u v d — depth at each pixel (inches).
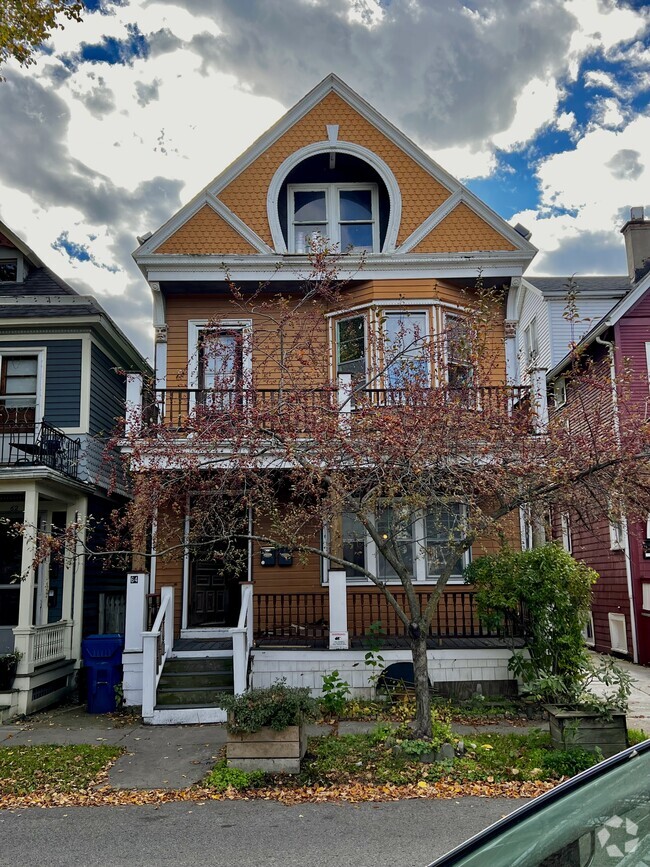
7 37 346.3
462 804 233.8
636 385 520.1
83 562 494.6
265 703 268.2
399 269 501.0
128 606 416.8
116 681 415.8
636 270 713.0
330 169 534.0
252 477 335.3
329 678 379.6
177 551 440.1
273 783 256.7
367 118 523.8
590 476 292.0
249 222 512.4
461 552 302.4
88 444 515.5
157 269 492.7
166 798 248.1
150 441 362.0
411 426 289.6
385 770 263.3
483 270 498.6
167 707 373.1
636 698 395.5
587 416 307.7
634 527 512.7
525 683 345.7
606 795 85.1
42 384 525.0
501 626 403.9
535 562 377.4
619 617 566.6
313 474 291.3
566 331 726.5
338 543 415.5
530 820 87.1
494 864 80.1
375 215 531.2
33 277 597.3
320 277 447.8
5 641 465.7
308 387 355.3
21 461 461.1
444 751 272.1
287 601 478.9
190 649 425.7
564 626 360.5
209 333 428.8
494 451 297.3
